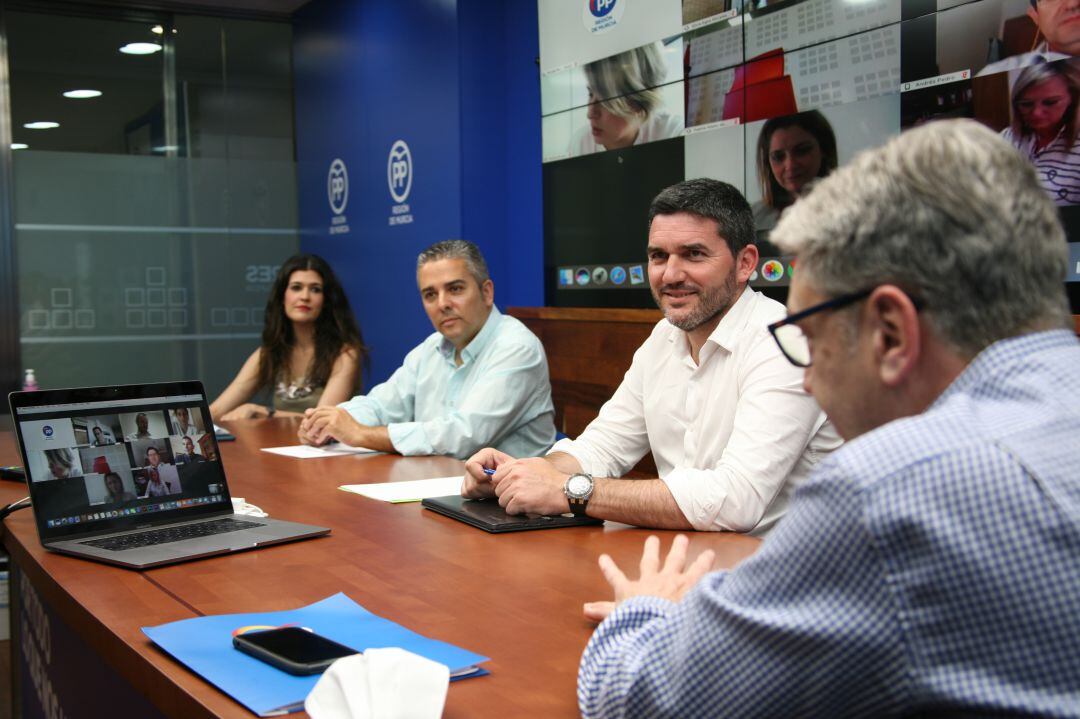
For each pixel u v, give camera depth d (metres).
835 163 3.34
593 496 1.83
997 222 0.74
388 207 5.69
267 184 6.61
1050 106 2.71
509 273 5.19
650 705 0.84
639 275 4.22
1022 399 0.74
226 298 6.51
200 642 1.17
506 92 5.12
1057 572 0.66
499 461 2.00
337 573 1.52
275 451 2.87
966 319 0.76
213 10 6.36
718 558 1.59
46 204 5.99
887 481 0.71
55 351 6.05
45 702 2.09
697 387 2.26
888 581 0.69
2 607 3.33
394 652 0.95
